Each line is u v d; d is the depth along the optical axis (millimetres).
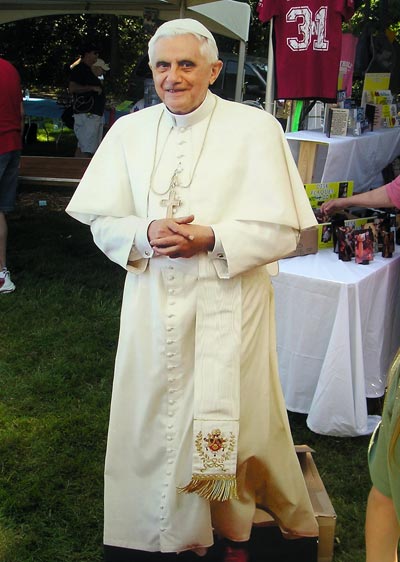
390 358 3602
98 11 8031
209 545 2229
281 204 2047
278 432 2268
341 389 3066
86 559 2469
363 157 3869
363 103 4258
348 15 3602
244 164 2086
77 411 3441
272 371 2242
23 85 15633
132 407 2215
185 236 1988
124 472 2260
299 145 3654
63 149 11648
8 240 6395
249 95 11109
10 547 2504
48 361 3990
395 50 4652
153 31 6957
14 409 3453
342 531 2617
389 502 1366
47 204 8133
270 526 2344
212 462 2078
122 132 2236
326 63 3658
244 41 8273
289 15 3680
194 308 2100
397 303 3576
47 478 2885
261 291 2180
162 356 2127
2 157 4730
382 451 1349
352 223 3385
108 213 2188
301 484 2309
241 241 2023
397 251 3582
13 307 4734
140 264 2152
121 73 15594
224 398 2068
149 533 2285
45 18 15180
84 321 4570
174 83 2025
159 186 2121
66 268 5602
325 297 3053
